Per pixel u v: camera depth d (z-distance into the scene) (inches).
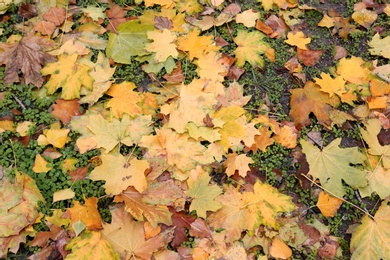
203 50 49.9
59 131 44.4
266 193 42.1
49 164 43.3
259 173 44.8
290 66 50.8
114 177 40.8
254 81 50.0
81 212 40.0
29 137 44.8
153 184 41.6
